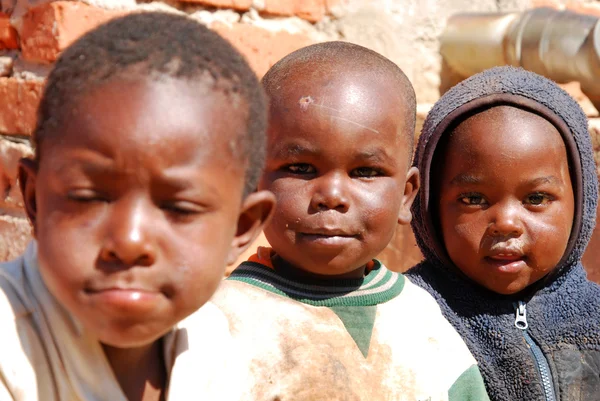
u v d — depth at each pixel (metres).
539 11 3.16
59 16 2.20
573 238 1.91
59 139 0.95
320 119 1.48
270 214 1.16
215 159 0.97
